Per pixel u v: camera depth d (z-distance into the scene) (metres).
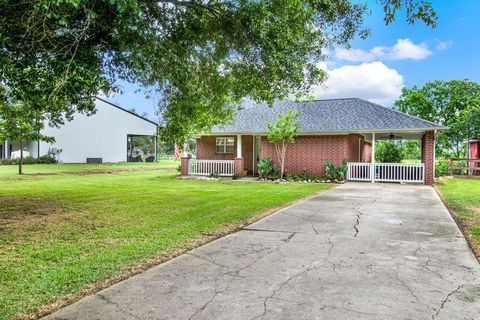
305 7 6.81
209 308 3.05
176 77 8.27
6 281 3.69
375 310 3.01
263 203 9.36
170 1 6.73
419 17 5.11
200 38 7.94
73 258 4.53
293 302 3.16
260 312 2.97
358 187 14.07
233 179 17.77
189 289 3.48
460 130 25.67
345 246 5.10
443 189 13.48
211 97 9.38
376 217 7.45
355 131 16.27
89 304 3.14
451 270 4.05
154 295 3.34
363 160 22.69
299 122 17.00
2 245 5.16
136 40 6.11
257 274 3.91
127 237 5.67
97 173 21.45
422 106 31.05
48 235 5.79
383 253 4.73
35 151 31.78
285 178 17.38
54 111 10.34
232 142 20.14
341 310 3.01
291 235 5.81
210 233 5.97
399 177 16.20
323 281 3.68
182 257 4.59
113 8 5.16
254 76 8.14
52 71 5.37
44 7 4.27
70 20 5.02
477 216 7.66
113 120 36.31
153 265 4.28
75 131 33.31
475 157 23.56
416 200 10.16
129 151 38.22
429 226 6.52
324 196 11.05
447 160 24.52
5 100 9.91
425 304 3.13
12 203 9.09
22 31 5.05
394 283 3.63
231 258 4.53
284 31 6.66
